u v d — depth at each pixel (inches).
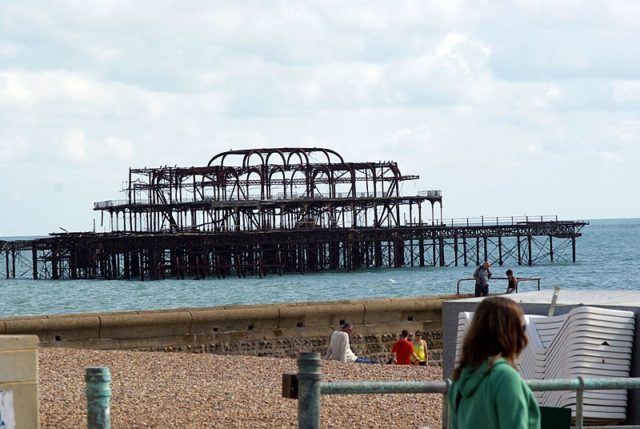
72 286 4525.1
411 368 1023.0
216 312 1400.1
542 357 561.6
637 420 547.5
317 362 398.3
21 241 5497.1
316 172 5128.0
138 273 5290.4
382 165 5255.9
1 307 3457.2
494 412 291.6
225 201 4933.6
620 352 551.2
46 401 751.1
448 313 631.8
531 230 5521.7
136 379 894.4
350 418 666.8
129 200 5191.9
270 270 5251.0
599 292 668.1
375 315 1501.0
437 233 5502.0
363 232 5044.3
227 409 715.4
